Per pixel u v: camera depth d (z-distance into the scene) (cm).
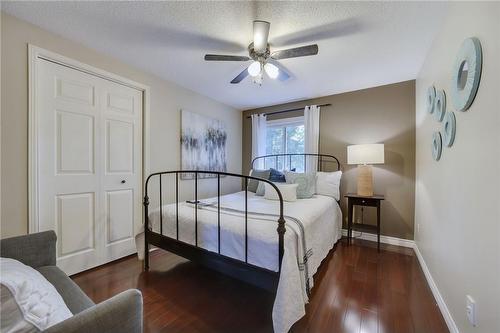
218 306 166
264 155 407
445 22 163
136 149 261
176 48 215
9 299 65
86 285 194
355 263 237
